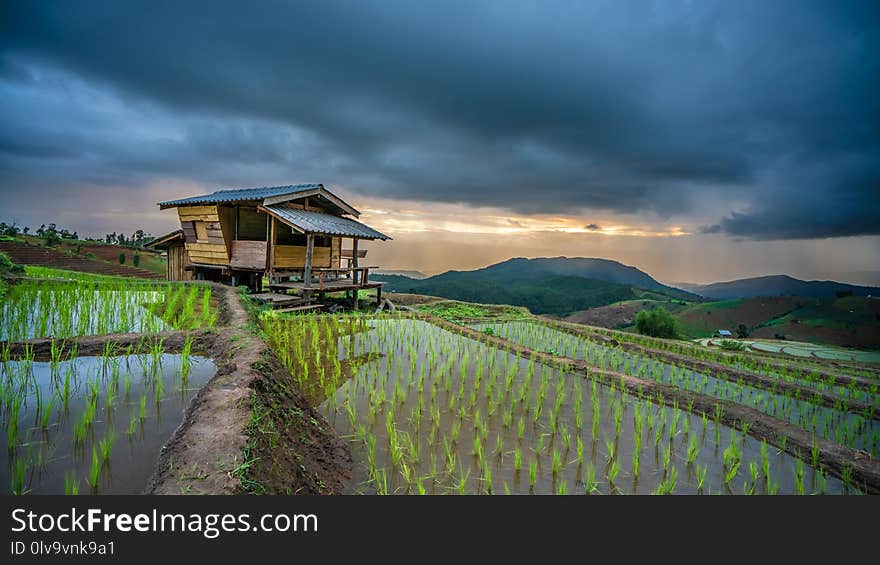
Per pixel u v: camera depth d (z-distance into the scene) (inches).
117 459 152.5
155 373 242.2
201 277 788.0
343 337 450.6
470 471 192.7
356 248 813.9
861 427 292.8
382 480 181.3
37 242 1464.1
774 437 247.6
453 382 322.7
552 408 279.1
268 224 678.5
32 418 182.2
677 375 416.5
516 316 913.5
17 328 311.0
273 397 206.2
